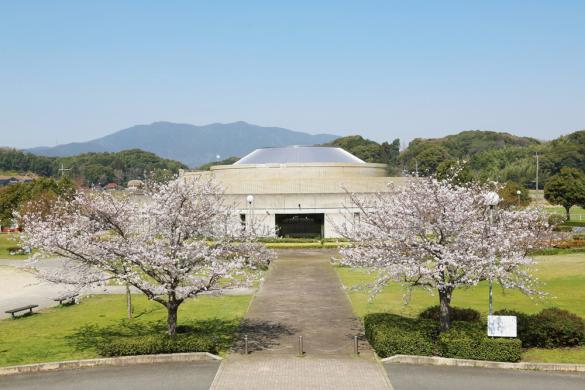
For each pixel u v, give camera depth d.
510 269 22.14
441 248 20.52
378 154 183.88
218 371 19.27
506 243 20.53
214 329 24.86
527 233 21.97
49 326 25.98
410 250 21.19
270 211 61.91
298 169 67.50
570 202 77.38
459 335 20.52
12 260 51.91
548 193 79.19
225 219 23.00
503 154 156.75
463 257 20.00
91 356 20.88
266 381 18.23
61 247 21.02
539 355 20.69
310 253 52.50
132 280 21.03
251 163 71.50
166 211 21.41
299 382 18.12
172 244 21.58
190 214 21.69
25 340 23.41
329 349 21.84
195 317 27.19
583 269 38.59
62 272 23.23
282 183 63.50
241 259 21.86
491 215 21.45
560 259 43.44
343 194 61.84
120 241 21.59
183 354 20.52
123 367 19.88
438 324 23.08
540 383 18.05
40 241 21.09
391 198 22.97
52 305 31.44
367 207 23.47
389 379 18.41
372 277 38.44
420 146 178.88
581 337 21.39
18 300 33.31
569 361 19.97
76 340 23.30
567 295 31.05
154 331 24.67
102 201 22.17
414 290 33.66
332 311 28.42
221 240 22.30
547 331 21.27
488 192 21.97
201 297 31.89
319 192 62.53
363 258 21.70
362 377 18.59
